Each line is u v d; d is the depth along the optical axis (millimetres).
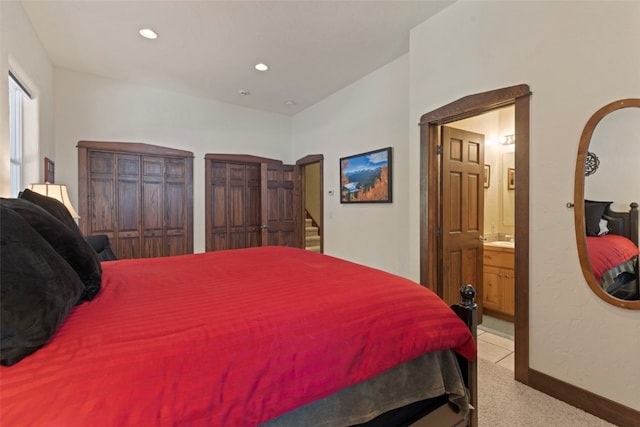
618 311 1680
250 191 5266
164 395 742
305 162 5207
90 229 3941
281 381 907
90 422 646
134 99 4180
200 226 4742
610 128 1690
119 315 1048
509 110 3727
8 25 2188
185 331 928
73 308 1102
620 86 1641
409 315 1206
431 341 1181
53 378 704
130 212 4227
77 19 2691
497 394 1981
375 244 3818
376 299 1234
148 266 1930
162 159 4445
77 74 3814
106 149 4004
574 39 1797
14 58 2307
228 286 1418
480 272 3227
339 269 1766
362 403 1096
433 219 2748
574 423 1714
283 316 1054
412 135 2857
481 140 3209
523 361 2084
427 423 1259
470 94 2338
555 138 1895
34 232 969
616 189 1683
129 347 832
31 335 776
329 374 988
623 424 1656
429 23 2674
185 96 4566
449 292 2881
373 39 3035
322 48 3225
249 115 5156
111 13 2611
